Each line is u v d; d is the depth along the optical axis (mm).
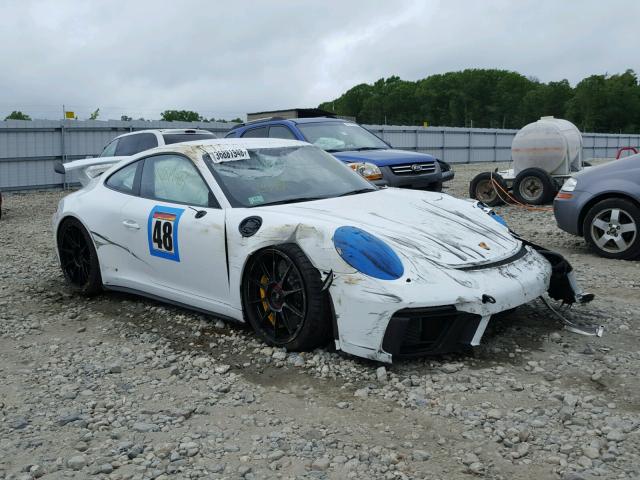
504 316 4012
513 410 3107
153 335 4465
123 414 3252
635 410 3080
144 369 3885
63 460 2801
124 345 4328
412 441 2861
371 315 3482
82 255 5559
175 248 4570
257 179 4547
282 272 3936
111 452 2855
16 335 4621
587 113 100500
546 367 3621
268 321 4082
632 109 99000
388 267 3531
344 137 9938
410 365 3666
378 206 4281
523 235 8516
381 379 3482
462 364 3646
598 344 3961
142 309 5113
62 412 3287
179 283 4656
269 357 3898
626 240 6691
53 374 3857
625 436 2818
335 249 3629
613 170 6816
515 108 121125
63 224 5633
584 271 6098
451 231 4039
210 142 4973
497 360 3732
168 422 3137
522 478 2539
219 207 4355
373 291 3480
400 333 3428
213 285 4344
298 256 3754
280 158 4852
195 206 4512
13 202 15445
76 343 4418
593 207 6801
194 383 3619
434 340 3617
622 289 5379
